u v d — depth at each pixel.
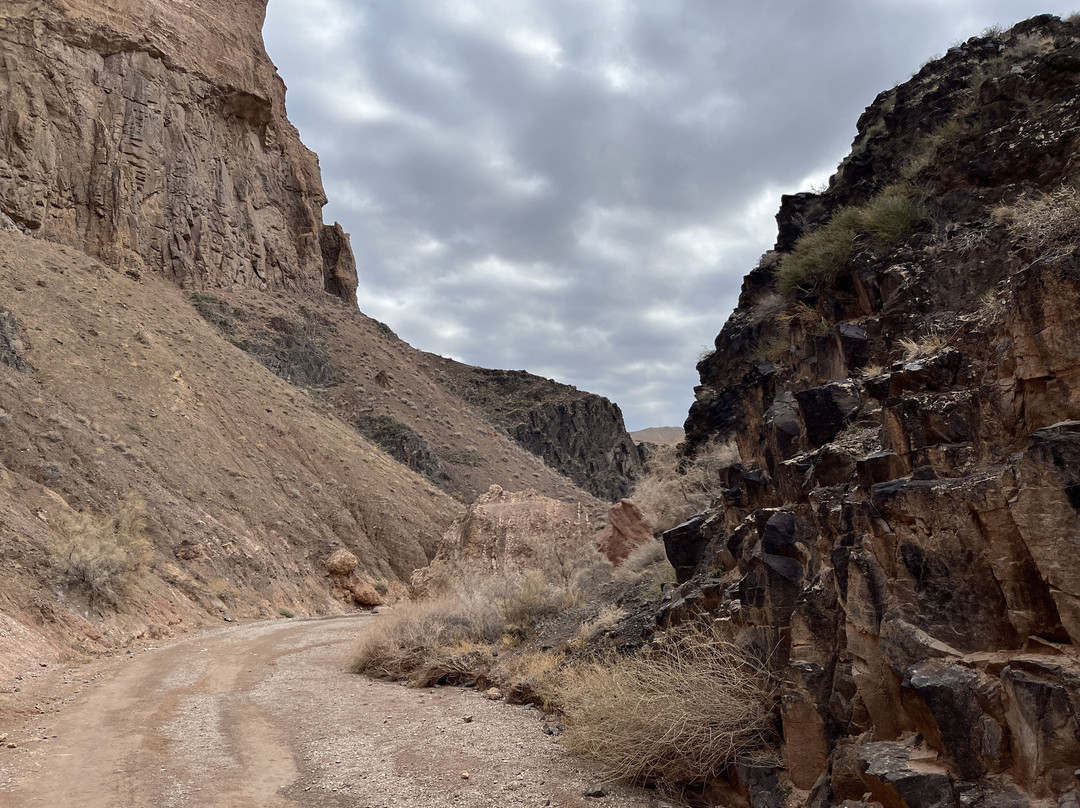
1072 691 3.28
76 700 11.50
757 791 5.29
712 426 14.60
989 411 4.34
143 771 7.34
